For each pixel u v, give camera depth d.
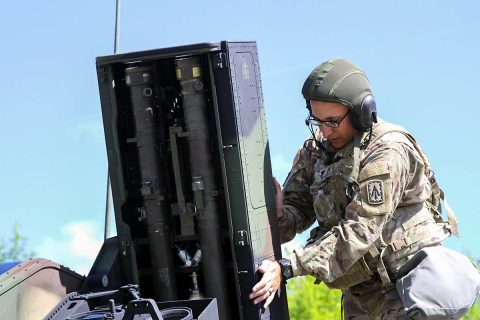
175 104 11.50
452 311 10.19
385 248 10.80
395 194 10.56
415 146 11.00
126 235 11.10
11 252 22.27
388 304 10.95
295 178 11.98
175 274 11.32
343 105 10.70
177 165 11.06
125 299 10.87
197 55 10.91
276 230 11.44
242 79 10.93
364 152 10.73
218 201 11.13
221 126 10.71
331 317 21.86
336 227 10.59
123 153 11.33
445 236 11.12
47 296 10.36
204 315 9.73
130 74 11.09
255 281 10.71
